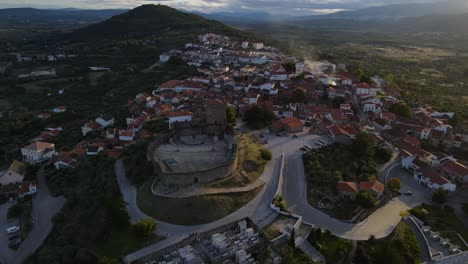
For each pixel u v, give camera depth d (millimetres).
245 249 79188
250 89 193875
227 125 134500
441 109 188125
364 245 85000
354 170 119125
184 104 177250
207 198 93812
